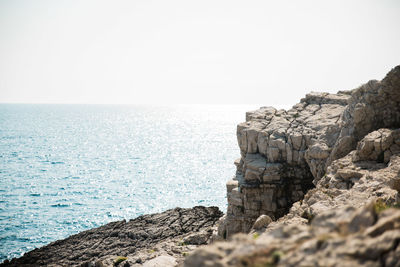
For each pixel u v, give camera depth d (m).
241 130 36.78
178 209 50.28
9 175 106.44
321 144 31.83
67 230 59.91
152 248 33.69
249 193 32.28
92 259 38.66
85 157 146.12
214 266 7.43
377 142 25.44
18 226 61.47
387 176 21.02
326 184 24.52
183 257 26.48
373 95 30.00
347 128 31.22
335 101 39.25
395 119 29.17
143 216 50.81
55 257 41.31
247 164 33.47
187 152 165.12
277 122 36.53
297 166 33.25
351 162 26.44
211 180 102.88
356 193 19.20
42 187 91.31
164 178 105.31
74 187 91.94
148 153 161.00
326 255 7.12
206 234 34.56
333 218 8.63
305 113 38.25
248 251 7.83
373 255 6.86
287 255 7.39
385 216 7.97
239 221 32.31
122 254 38.44
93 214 69.00
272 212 32.03
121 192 87.25
